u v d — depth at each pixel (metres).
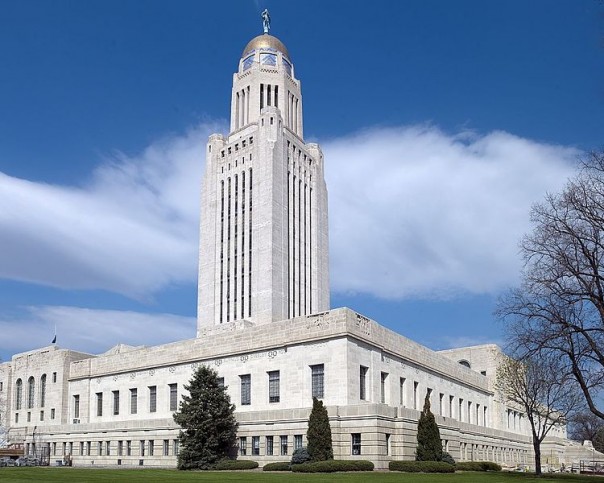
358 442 65.75
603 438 164.75
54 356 105.25
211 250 128.00
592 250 47.78
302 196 131.12
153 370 89.94
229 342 81.12
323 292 131.62
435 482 43.84
